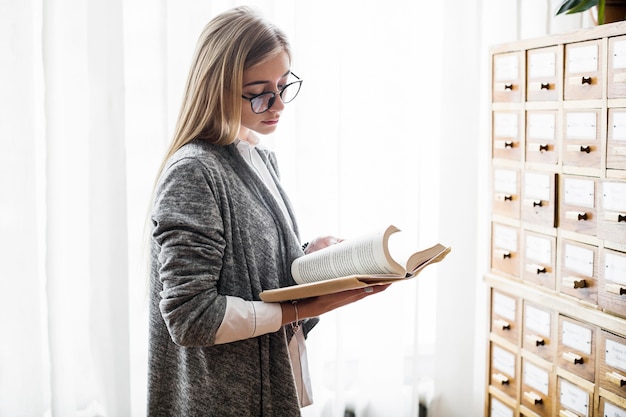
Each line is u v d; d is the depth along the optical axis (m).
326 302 1.21
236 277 1.19
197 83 1.22
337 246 1.22
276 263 1.25
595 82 1.48
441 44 2.10
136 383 1.91
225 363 1.18
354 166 2.04
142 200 1.88
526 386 1.75
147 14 1.83
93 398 1.90
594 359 1.51
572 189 1.57
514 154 1.76
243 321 1.12
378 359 2.11
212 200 1.14
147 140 1.86
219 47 1.20
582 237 1.54
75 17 1.78
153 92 1.85
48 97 1.74
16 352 1.79
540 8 2.16
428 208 2.19
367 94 2.02
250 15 1.23
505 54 1.78
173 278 1.09
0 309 1.78
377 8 1.99
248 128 1.30
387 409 2.13
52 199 1.76
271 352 1.22
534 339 1.70
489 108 1.86
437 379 2.22
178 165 1.15
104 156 1.80
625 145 1.41
